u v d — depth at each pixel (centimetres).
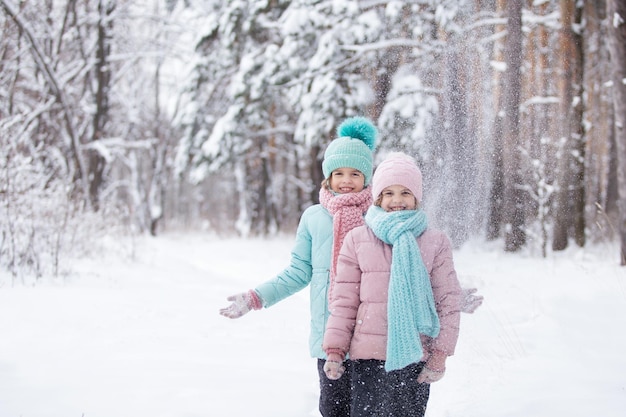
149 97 2523
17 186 780
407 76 1084
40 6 1664
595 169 1389
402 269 251
